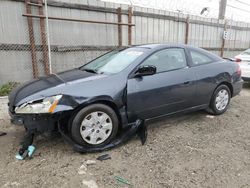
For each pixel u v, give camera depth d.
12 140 3.79
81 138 3.37
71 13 7.05
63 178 2.83
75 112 3.34
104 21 7.73
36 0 6.40
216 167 3.07
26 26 6.40
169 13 9.52
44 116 3.22
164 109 4.09
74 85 3.42
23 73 6.58
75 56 7.35
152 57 4.04
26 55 6.54
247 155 3.38
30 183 2.73
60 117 3.29
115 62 4.12
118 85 3.58
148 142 3.75
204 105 4.70
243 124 4.56
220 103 4.97
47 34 6.47
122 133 3.85
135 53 4.14
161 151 3.47
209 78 4.59
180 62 4.33
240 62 7.73
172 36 9.91
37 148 3.52
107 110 3.51
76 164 3.13
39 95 3.28
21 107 3.25
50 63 6.63
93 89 3.41
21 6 6.24
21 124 3.30
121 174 2.91
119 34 8.09
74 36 7.22
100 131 3.50
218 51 12.23
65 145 3.63
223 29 12.15
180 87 4.17
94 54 7.73
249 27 13.77
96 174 2.91
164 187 2.68
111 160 3.23
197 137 3.95
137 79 3.76
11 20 6.15
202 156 3.34
